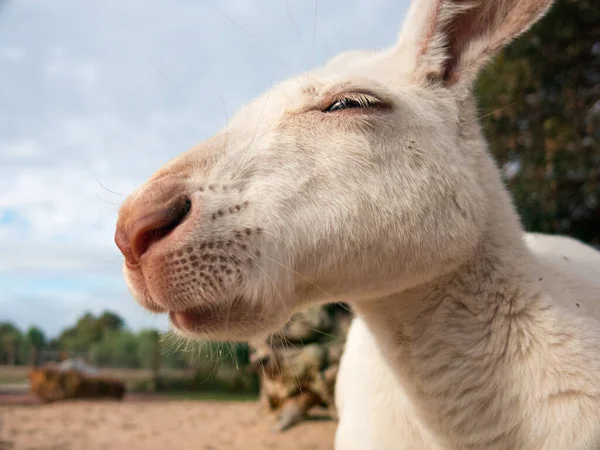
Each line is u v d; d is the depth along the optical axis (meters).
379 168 0.25
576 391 0.23
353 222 0.24
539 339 0.24
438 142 0.26
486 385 0.24
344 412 0.37
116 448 0.75
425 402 0.26
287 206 0.24
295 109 0.25
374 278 0.25
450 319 0.25
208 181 0.23
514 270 0.25
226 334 0.23
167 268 0.22
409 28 0.28
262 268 0.23
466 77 0.28
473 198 0.26
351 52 0.31
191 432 0.88
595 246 1.10
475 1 0.27
